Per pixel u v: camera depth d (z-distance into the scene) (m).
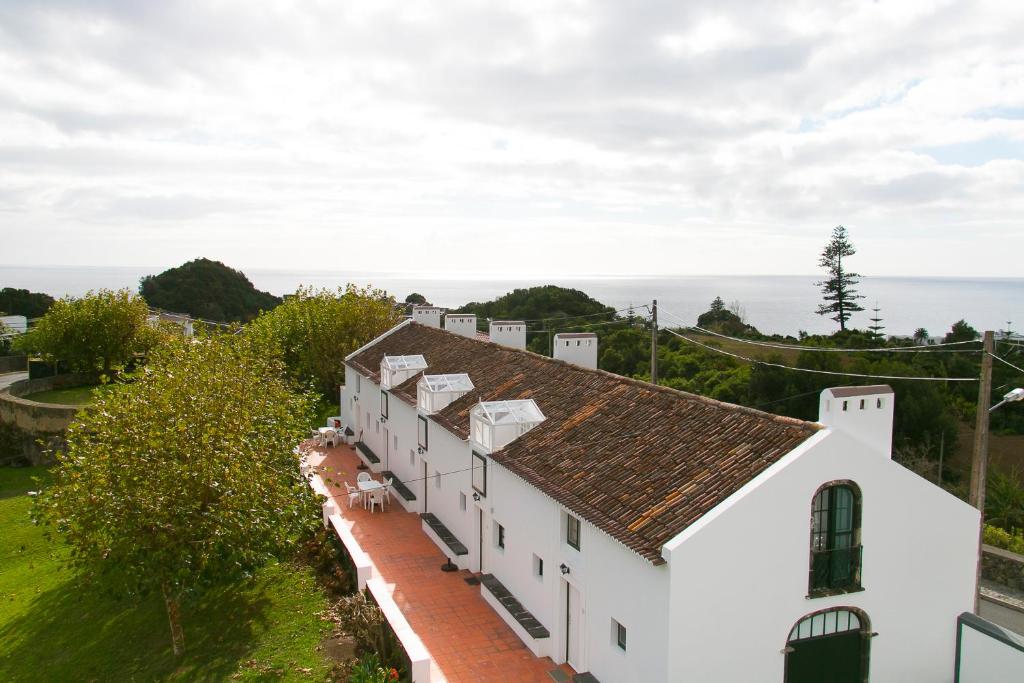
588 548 16.12
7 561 27.92
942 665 15.66
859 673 15.00
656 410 18.56
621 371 53.31
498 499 21.12
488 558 22.22
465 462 23.47
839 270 84.19
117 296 51.47
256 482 18.08
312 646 18.16
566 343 26.86
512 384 25.16
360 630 18.14
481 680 16.81
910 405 38.69
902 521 14.95
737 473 14.36
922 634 15.40
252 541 17.94
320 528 24.64
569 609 17.45
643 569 13.98
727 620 13.59
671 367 51.69
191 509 16.78
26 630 21.09
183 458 17.36
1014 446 41.28
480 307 83.56
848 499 14.59
